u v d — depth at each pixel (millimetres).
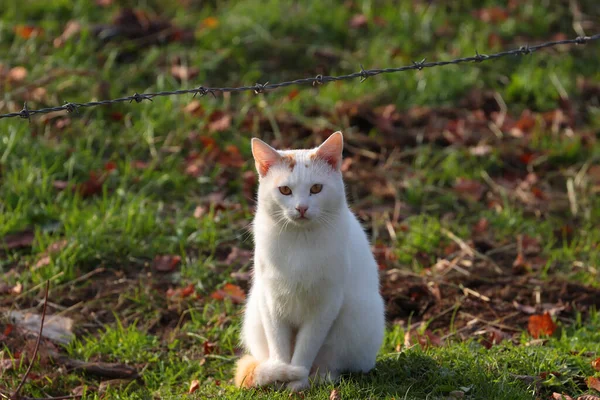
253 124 10352
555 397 5590
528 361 6090
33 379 6191
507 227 9070
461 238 8891
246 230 8703
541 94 11422
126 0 12773
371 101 11070
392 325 7336
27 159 9289
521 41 12422
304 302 5547
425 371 5926
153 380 6453
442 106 11164
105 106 10375
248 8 12508
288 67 11734
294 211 5379
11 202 8750
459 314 7520
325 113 10711
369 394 5527
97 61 11242
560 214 9461
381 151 10281
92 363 6461
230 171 9641
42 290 7582
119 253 8195
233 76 11352
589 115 11234
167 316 7391
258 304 5785
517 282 8016
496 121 10852
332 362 5852
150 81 11109
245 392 5574
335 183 5582
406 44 12109
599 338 6938
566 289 7820
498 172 10141
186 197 9242
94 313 7387
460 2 13266
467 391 5582
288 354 5730
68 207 8758
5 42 11570
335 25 12430
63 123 9953
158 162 9609
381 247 8562
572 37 12586
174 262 8141
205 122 10188
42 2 12398
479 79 11680
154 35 11891
